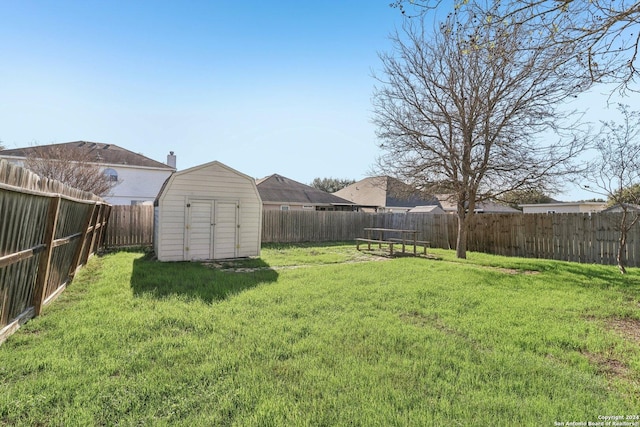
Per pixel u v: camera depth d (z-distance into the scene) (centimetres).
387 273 686
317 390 227
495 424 192
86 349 285
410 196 1081
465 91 904
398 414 200
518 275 673
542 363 276
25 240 324
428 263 838
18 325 329
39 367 251
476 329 358
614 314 419
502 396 223
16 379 233
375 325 364
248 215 946
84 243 618
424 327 365
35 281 371
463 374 254
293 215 1505
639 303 467
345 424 190
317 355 285
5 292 295
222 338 318
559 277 648
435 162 965
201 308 418
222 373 249
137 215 1223
